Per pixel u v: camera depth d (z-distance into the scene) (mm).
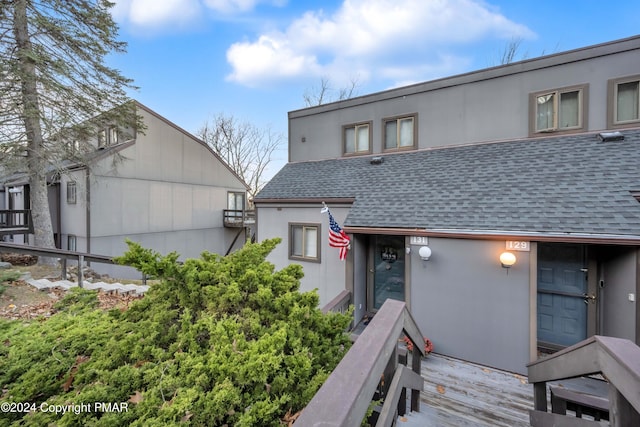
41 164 8281
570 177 4891
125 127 9938
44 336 2104
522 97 6227
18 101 7668
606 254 4434
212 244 15461
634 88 5355
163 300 1982
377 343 1454
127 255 1718
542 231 4121
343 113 8391
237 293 1883
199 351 1590
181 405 1166
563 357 2395
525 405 3355
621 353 1458
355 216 5727
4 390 1645
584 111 5668
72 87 8305
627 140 5188
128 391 1396
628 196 4230
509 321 4348
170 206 13273
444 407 3271
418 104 7324
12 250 5488
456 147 6836
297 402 1473
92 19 8164
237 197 17031
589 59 5633
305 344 1869
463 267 4688
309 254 7039
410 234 5012
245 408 1345
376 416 1985
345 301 5023
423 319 4977
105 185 10781
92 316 2486
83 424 1230
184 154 13977
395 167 7027
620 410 1408
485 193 5207
